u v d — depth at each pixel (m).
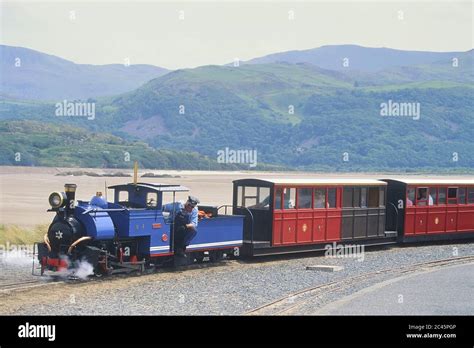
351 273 25.92
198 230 25.88
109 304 18.45
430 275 25.38
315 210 30.45
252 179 29.19
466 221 38.75
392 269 27.08
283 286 22.56
